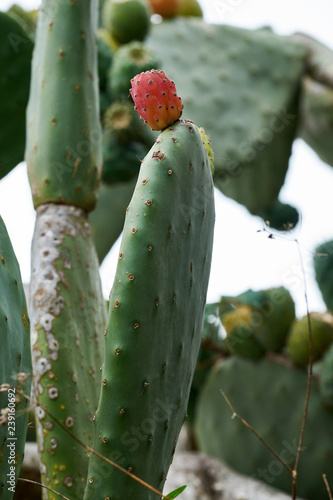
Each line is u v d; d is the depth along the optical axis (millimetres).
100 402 1430
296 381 2645
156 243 1436
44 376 1672
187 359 1495
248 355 2691
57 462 1649
